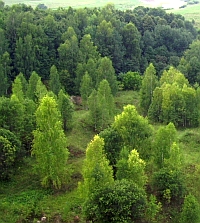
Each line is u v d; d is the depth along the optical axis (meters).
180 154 54.34
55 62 112.25
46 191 54.00
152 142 58.09
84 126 79.19
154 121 84.00
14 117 63.09
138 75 114.75
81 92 95.00
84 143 71.69
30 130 64.81
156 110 83.88
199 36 148.75
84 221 46.44
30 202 50.94
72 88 107.56
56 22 121.62
